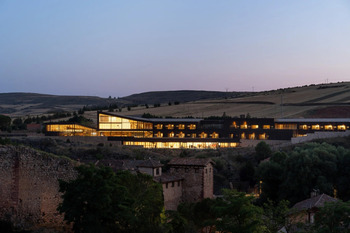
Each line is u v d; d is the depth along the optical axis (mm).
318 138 156125
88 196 39625
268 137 176250
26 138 153125
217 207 48562
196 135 187250
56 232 43000
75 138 173000
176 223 54906
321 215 46156
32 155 44375
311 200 68000
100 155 138875
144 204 47500
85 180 40875
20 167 42594
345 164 99000
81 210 40125
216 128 186125
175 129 189000
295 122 180125
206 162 81312
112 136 182250
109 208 40688
